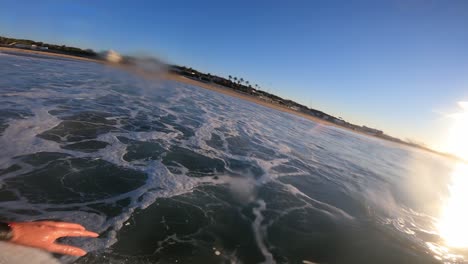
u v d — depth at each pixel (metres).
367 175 14.52
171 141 11.25
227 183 8.62
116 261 4.33
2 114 9.53
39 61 30.48
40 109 11.12
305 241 6.46
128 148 9.30
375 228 8.03
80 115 11.55
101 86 20.64
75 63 37.59
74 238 4.52
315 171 12.58
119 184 6.86
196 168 9.14
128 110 14.74
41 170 6.60
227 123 18.50
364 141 40.78
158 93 24.91
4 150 7.14
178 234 5.50
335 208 8.84
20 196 5.46
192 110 20.20
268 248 5.84
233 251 5.44
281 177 10.49
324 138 27.03
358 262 6.09
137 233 5.19
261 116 30.12
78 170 7.01
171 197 6.87
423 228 8.84
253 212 7.26
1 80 15.18
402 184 14.41
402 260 6.57
